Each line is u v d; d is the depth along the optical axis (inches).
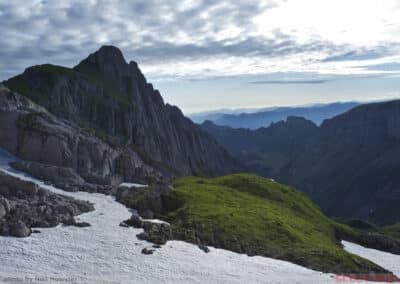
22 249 2620.6
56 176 4301.2
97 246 2819.9
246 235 3358.8
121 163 5216.5
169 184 5009.8
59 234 2955.2
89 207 3671.3
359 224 7062.0
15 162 4377.5
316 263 3061.0
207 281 2491.4
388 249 4699.8
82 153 4768.7
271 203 5039.4
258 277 2647.6
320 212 5698.8
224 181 5861.2
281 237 3484.3
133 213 3809.1
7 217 3014.3
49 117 5068.9
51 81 6943.9
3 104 4901.6
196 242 3147.1
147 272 2522.1
